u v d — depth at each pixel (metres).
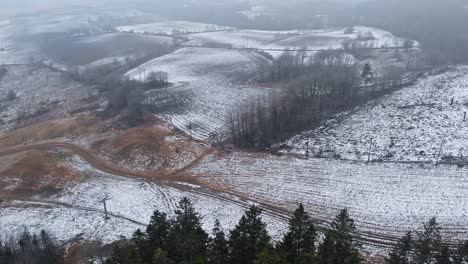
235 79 143.38
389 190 67.19
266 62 164.38
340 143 85.31
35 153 90.69
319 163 78.50
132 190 74.44
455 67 130.00
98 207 69.31
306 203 65.94
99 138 98.38
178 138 95.12
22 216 67.56
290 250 38.62
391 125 90.62
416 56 145.62
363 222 59.56
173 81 144.25
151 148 88.94
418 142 82.00
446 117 91.25
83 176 80.50
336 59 144.50
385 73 123.81
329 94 110.88
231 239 39.88
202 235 41.78
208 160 84.62
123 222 64.31
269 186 72.25
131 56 188.25
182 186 74.88
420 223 58.31
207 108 115.62
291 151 84.44
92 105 127.56
